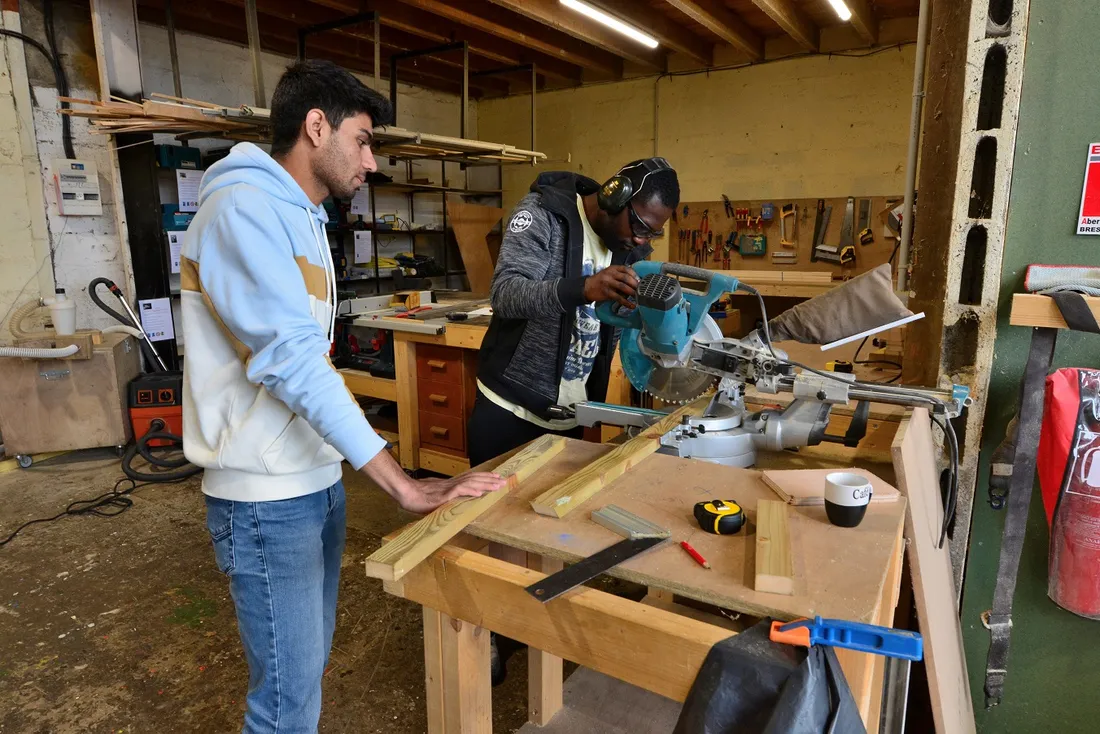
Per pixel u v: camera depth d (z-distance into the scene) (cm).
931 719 153
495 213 546
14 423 344
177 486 330
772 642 71
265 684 113
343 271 513
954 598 140
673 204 148
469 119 685
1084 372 124
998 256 130
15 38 363
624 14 433
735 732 69
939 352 142
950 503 121
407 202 616
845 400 125
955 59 142
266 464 104
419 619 220
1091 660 138
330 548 126
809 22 478
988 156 130
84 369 348
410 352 319
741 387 138
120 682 190
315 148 104
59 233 392
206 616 222
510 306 142
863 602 75
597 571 84
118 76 357
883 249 502
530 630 86
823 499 100
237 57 487
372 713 179
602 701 158
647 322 126
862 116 500
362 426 98
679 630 75
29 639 210
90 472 347
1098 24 117
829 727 67
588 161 631
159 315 411
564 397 173
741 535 92
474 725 110
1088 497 125
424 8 411
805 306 132
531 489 109
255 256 93
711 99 556
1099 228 123
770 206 532
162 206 410
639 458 119
